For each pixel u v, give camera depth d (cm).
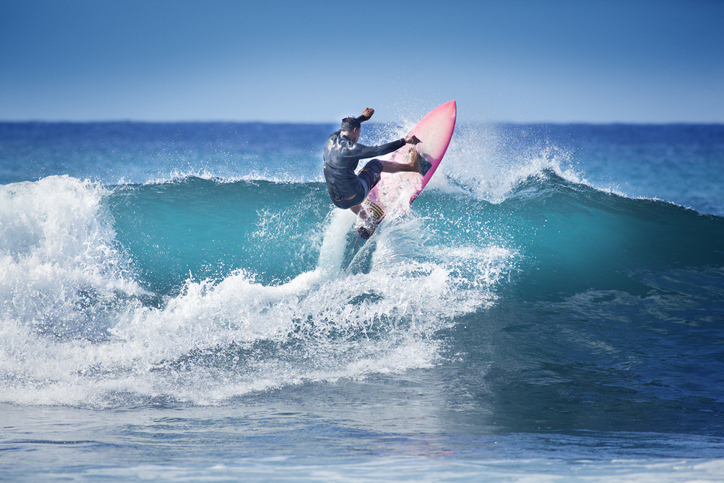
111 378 647
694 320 807
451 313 812
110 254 970
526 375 649
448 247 980
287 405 569
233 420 518
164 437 455
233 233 1053
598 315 819
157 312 832
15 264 861
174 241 1020
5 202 950
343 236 1026
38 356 701
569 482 309
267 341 752
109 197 1064
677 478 316
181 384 632
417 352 716
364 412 546
